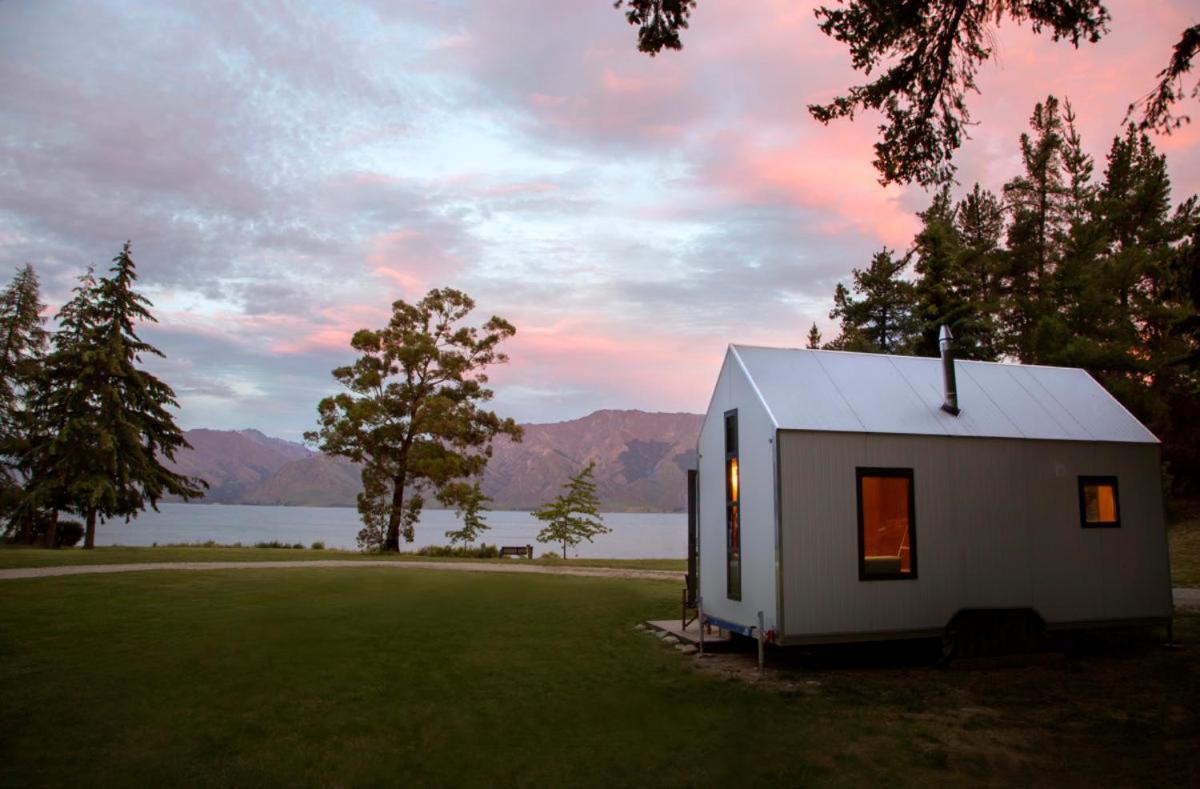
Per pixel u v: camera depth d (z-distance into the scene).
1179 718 7.63
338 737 6.90
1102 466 11.85
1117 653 11.21
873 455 10.55
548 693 8.64
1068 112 34.34
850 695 8.68
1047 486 11.45
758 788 5.82
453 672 9.58
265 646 10.74
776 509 9.95
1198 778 5.91
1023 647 10.71
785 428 10.16
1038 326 30.03
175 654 10.00
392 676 9.27
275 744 6.65
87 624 11.87
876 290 38.47
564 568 25.42
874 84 10.25
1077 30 9.34
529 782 5.92
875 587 10.25
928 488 10.77
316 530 117.62
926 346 32.97
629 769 6.22
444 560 28.36
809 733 7.18
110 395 31.00
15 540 30.80
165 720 7.23
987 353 32.22
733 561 11.34
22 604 13.55
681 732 7.23
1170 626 11.78
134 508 31.47
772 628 9.92
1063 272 31.59
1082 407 12.50
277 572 20.66
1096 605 11.41
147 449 32.97
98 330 32.16
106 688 8.26
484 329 36.03
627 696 8.55
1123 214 33.81
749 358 11.64
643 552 71.25
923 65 9.99
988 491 11.09
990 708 8.10
